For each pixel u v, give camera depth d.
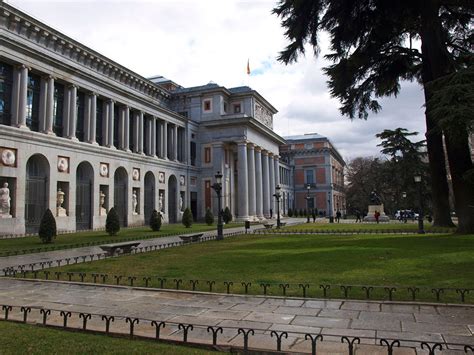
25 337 6.46
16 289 10.76
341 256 16.03
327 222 56.72
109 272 13.29
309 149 104.19
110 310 8.52
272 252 18.20
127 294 10.02
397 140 57.69
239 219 59.09
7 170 30.17
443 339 6.41
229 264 14.70
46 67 35.22
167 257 17.33
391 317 7.70
